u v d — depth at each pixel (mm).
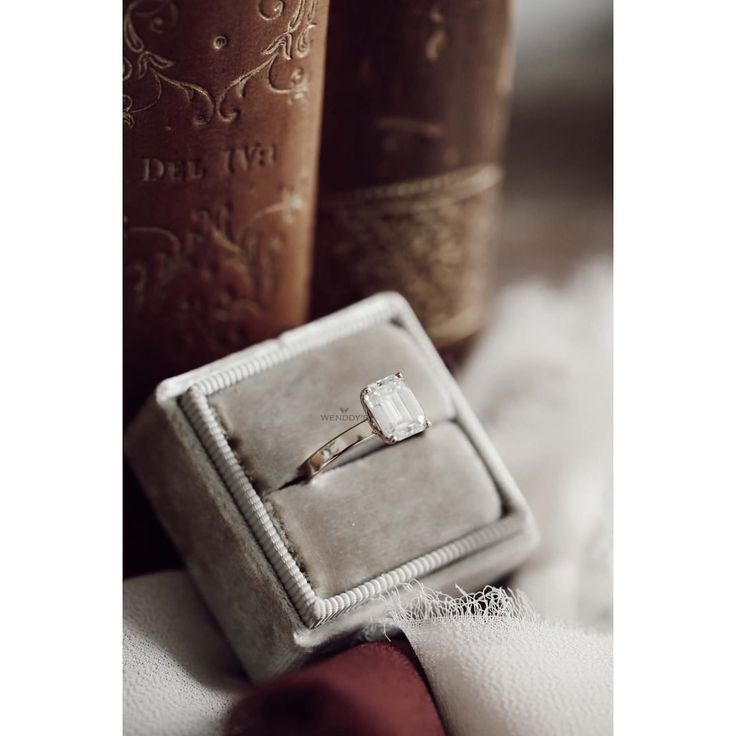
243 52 291
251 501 291
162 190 301
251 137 301
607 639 301
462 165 335
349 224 334
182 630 302
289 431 297
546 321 343
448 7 317
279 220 314
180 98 292
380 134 326
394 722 281
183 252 309
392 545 294
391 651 291
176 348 318
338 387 303
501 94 335
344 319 311
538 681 287
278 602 287
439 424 307
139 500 314
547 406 338
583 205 341
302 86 301
